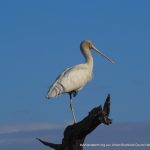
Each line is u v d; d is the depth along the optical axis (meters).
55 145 25.91
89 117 24.33
